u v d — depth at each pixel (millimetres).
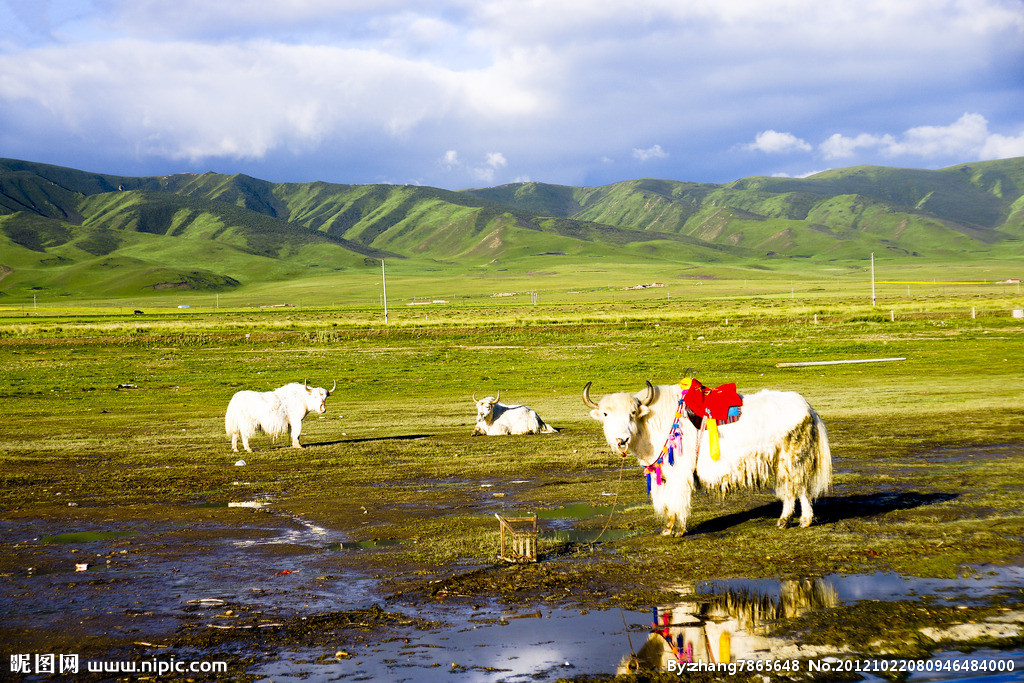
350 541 9883
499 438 19672
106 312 161000
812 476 9984
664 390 9938
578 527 10391
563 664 5980
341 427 23172
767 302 136500
